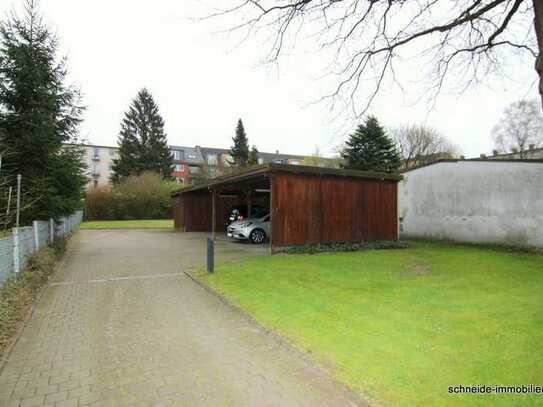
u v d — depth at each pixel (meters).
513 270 7.61
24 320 4.56
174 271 7.99
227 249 11.92
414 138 38.09
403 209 16.50
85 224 26.38
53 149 10.49
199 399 2.72
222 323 4.50
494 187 12.55
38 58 10.36
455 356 3.32
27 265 6.93
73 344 3.84
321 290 5.88
